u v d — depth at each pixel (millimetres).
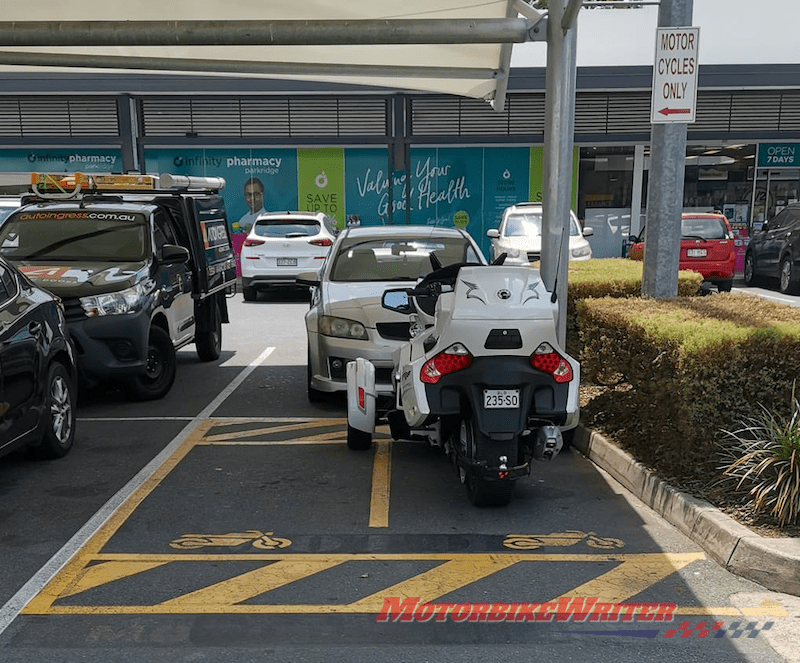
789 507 4965
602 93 22828
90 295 8391
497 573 4766
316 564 4891
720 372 5707
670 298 7918
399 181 23078
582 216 23453
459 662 3787
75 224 9727
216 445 7492
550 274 7355
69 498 6062
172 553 5055
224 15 8695
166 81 21766
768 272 19922
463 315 5312
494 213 23219
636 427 6836
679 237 8508
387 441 7641
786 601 4418
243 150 23031
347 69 9227
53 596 4461
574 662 3791
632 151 23141
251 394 9656
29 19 8797
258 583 4629
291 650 3895
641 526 5508
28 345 6391
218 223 11969
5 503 5949
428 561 4938
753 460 5484
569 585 4605
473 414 5320
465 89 11328
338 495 6129
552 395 5434
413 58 9789
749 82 21812
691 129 23141
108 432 7953
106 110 22703
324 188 23141
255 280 18406
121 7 8336
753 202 23438
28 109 22766
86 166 23062
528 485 6383
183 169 23062
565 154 7762
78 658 3818
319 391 8992
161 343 9375
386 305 6449
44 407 6668
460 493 6180
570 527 5496
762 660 3818
